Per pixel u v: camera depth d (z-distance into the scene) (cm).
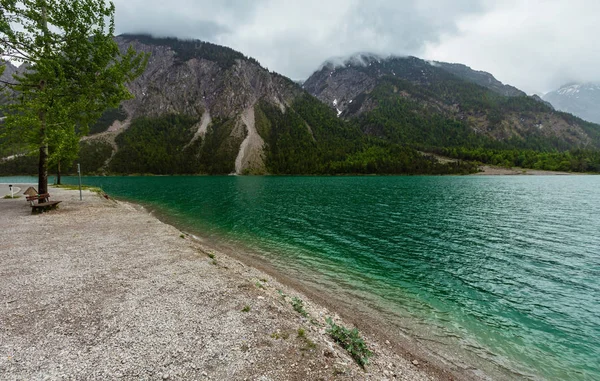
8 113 2086
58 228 1898
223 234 2533
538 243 2373
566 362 919
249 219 3294
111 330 713
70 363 581
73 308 824
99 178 15425
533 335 1066
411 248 2211
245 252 2016
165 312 824
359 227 2944
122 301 881
